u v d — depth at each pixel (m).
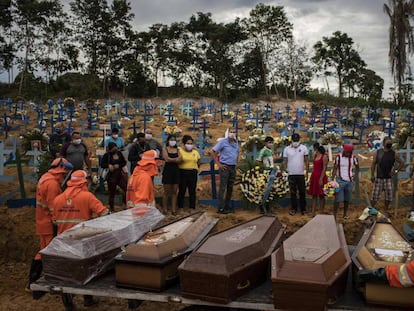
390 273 3.86
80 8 57.06
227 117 34.25
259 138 16.16
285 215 10.34
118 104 36.47
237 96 57.84
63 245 4.77
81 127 27.69
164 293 4.37
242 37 61.69
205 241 4.70
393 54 47.28
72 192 6.09
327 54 65.44
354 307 3.98
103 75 59.28
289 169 10.30
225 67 62.03
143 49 59.53
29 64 57.25
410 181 12.86
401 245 4.63
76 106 40.69
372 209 5.66
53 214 6.18
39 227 6.55
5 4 53.69
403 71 47.47
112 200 10.15
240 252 4.30
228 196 10.49
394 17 46.62
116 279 4.54
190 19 62.53
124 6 58.16
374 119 32.88
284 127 26.52
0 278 7.95
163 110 38.38
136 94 57.44
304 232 4.81
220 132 26.41
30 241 9.07
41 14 55.59
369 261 4.21
